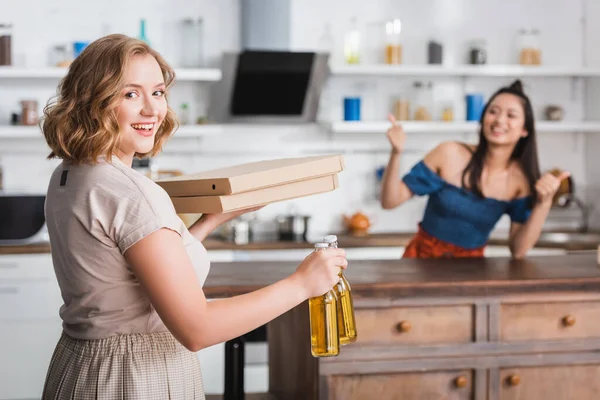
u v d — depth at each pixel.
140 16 5.33
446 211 3.42
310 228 5.57
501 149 3.34
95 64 1.64
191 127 5.11
